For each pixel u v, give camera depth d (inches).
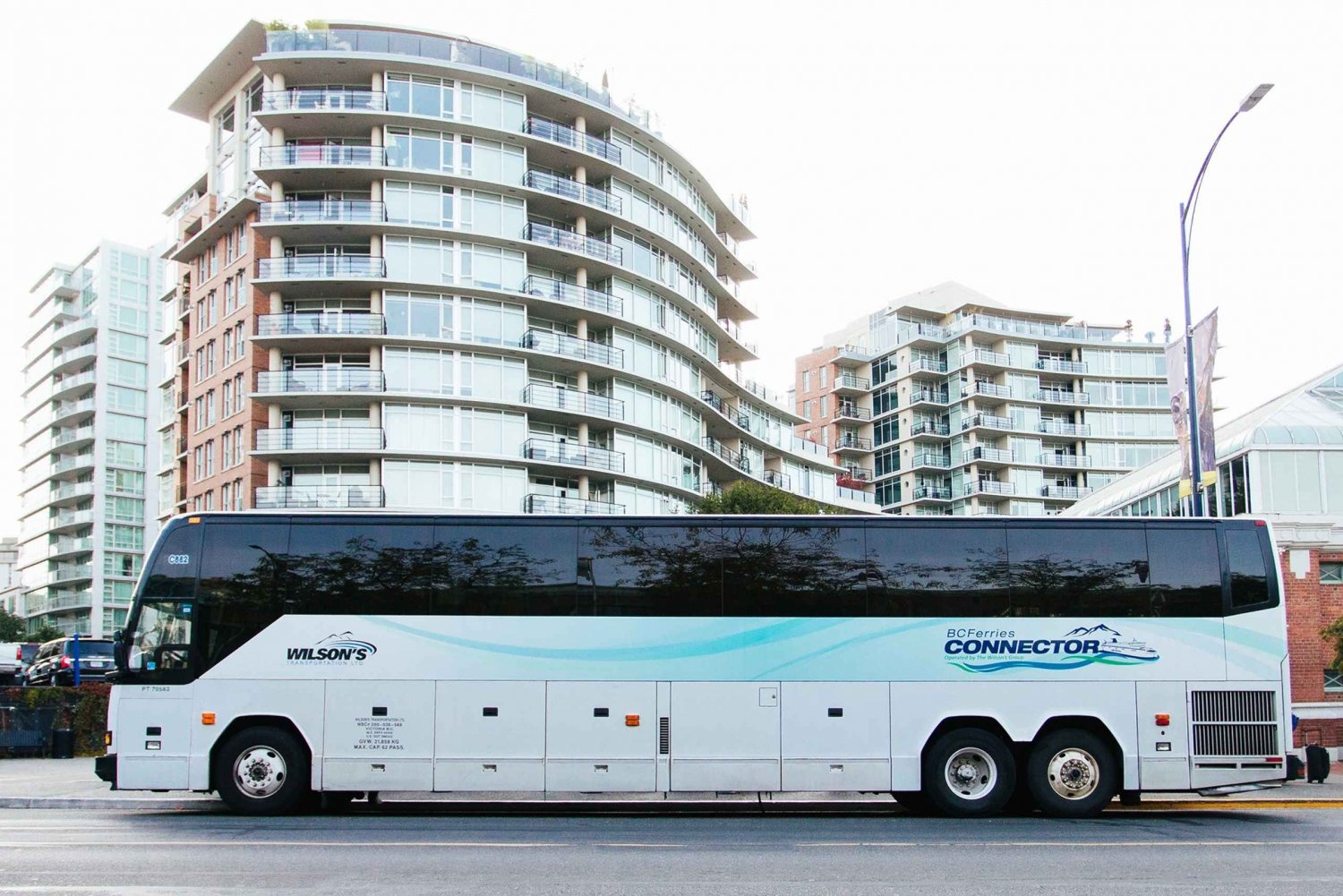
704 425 2827.3
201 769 619.8
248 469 2149.4
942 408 4552.2
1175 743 629.3
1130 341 4596.5
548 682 627.5
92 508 4303.6
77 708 1211.9
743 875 421.7
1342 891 393.7
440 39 2282.2
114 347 4414.4
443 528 642.2
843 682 631.2
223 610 631.8
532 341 2285.9
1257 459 1374.3
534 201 2335.1
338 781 619.2
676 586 637.9
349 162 2186.3
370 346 2185.0
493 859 454.9
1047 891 390.0
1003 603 639.1
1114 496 1969.7
